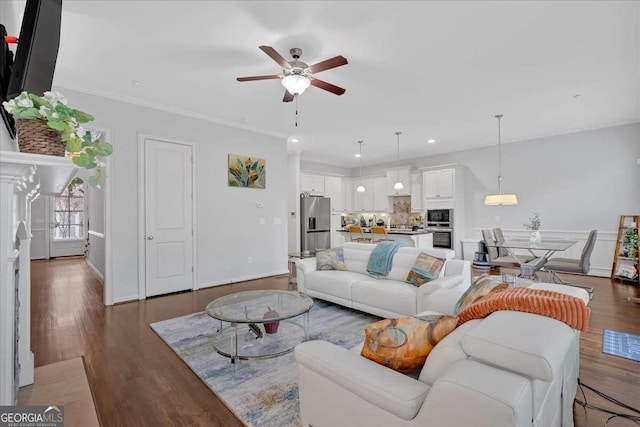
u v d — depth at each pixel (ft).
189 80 11.51
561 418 4.59
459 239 22.48
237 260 16.89
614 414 5.82
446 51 9.56
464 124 17.19
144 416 5.91
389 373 3.96
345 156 26.61
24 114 3.85
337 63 8.39
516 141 20.66
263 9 7.60
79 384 6.73
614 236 17.02
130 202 13.32
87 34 8.55
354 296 11.27
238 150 17.02
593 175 17.75
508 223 20.98
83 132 4.27
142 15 7.78
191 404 6.28
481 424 2.88
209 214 15.80
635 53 9.66
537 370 2.96
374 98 13.35
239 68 10.61
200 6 7.46
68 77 11.21
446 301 7.98
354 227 22.71
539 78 11.43
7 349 3.84
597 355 8.11
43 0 4.20
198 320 11.02
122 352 8.55
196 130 15.34
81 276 18.70
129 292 13.32
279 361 7.98
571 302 3.71
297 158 24.44
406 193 25.91
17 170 3.72
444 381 3.15
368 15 7.85
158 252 14.08
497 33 8.63
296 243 24.53
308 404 4.74
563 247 13.42
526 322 3.55
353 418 4.02
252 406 6.15
